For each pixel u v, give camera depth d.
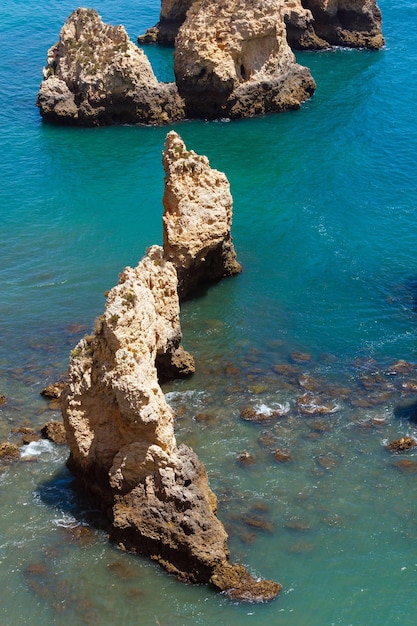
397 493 44.44
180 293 60.66
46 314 59.69
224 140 87.50
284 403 50.91
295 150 84.88
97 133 89.25
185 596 38.84
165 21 112.88
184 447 42.28
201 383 52.81
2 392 51.91
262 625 37.56
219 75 90.25
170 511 40.12
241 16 89.94
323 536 41.88
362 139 86.62
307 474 45.56
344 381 52.94
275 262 66.06
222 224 60.69
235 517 42.75
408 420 49.47
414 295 61.94
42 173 81.00
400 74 102.81
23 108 94.69
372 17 110.62
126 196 76.69
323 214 72.88
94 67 89.62
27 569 39.97
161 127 90.75
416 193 76.19
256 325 58.62
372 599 38.88
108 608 38.31
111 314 41.97
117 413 41.59
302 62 106.94
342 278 64.06
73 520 42.41
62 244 68.94
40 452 46.72
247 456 46.69
